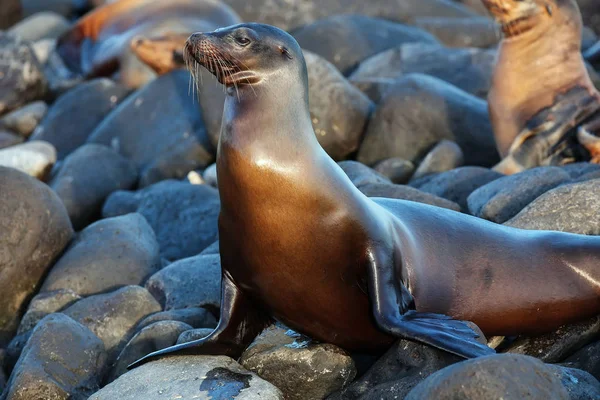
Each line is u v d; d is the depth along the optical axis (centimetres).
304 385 1018
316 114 2050
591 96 1844
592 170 1531
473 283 1076
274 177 967
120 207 1920
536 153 1817
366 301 996
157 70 2508
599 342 1033
